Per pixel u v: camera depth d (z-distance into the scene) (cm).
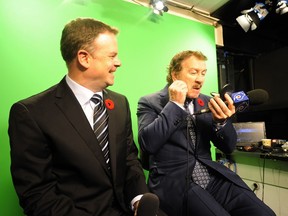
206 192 106
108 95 113
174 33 193
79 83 97
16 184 83
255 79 260
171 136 115
